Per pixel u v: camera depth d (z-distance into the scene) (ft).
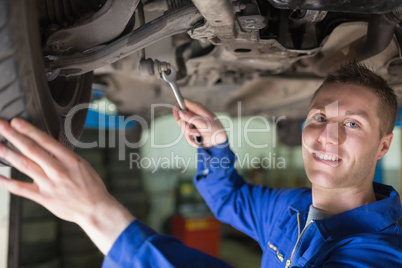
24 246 8.20
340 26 3.93
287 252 3.27
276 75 5.49
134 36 2.99
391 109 3.01
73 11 3.17
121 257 2.18
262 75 5.41
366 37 3.93
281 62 4.26
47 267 8.73
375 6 2.64
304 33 3.66
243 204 4.02
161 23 2.98
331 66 4.75
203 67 5.08
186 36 4.85
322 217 3.13
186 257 2.26
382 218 2.83
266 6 3.56
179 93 3.44
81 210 2.20
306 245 2.99
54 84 3.23
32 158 2.12
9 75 2.21
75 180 2.16
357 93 2.94
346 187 2.98
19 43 2.18
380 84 3.01
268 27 3.61
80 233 9.77
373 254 2.49
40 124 2.46
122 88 7.02
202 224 13.44
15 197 6.59
